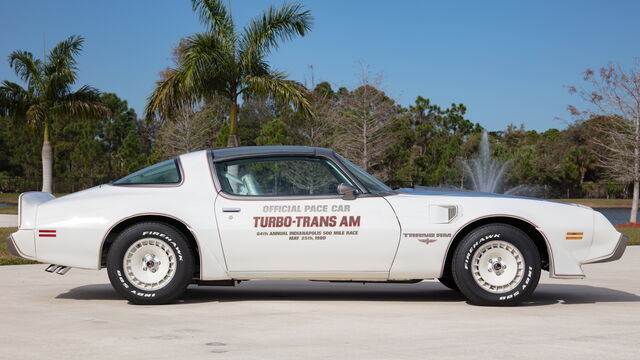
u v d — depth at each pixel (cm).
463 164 5466
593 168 6312
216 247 621
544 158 6284
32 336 471
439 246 616
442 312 580
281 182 634
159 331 489
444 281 735
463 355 410
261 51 1872
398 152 4788
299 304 626
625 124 2778
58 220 632
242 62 1853
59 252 631
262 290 741
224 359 401
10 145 7144
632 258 1162
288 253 619
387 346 436
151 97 1880
